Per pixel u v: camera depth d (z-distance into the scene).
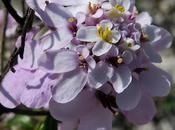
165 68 0.30
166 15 0.30
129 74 0.10
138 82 0.11
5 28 0.13
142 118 0.11
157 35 0.11
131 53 0.10
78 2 0.11
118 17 0.11
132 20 0.11
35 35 0.11
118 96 0.11
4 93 0.11
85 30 0.10
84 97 0.11
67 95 0.10
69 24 0.11
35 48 0.11
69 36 0.10
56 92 0.10
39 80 0.11
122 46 0.10
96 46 0.10
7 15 0.13
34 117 0.16
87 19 0.11
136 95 0.11
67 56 0.10
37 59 0.11
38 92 0.10
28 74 0.11
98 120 0.11
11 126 0.16
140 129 0.27
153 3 0.30
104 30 0.10
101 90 0.11
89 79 0.10
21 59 0.11
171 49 0.31
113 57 0.10
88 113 0.11
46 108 0.13
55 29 0.11
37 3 0.11
